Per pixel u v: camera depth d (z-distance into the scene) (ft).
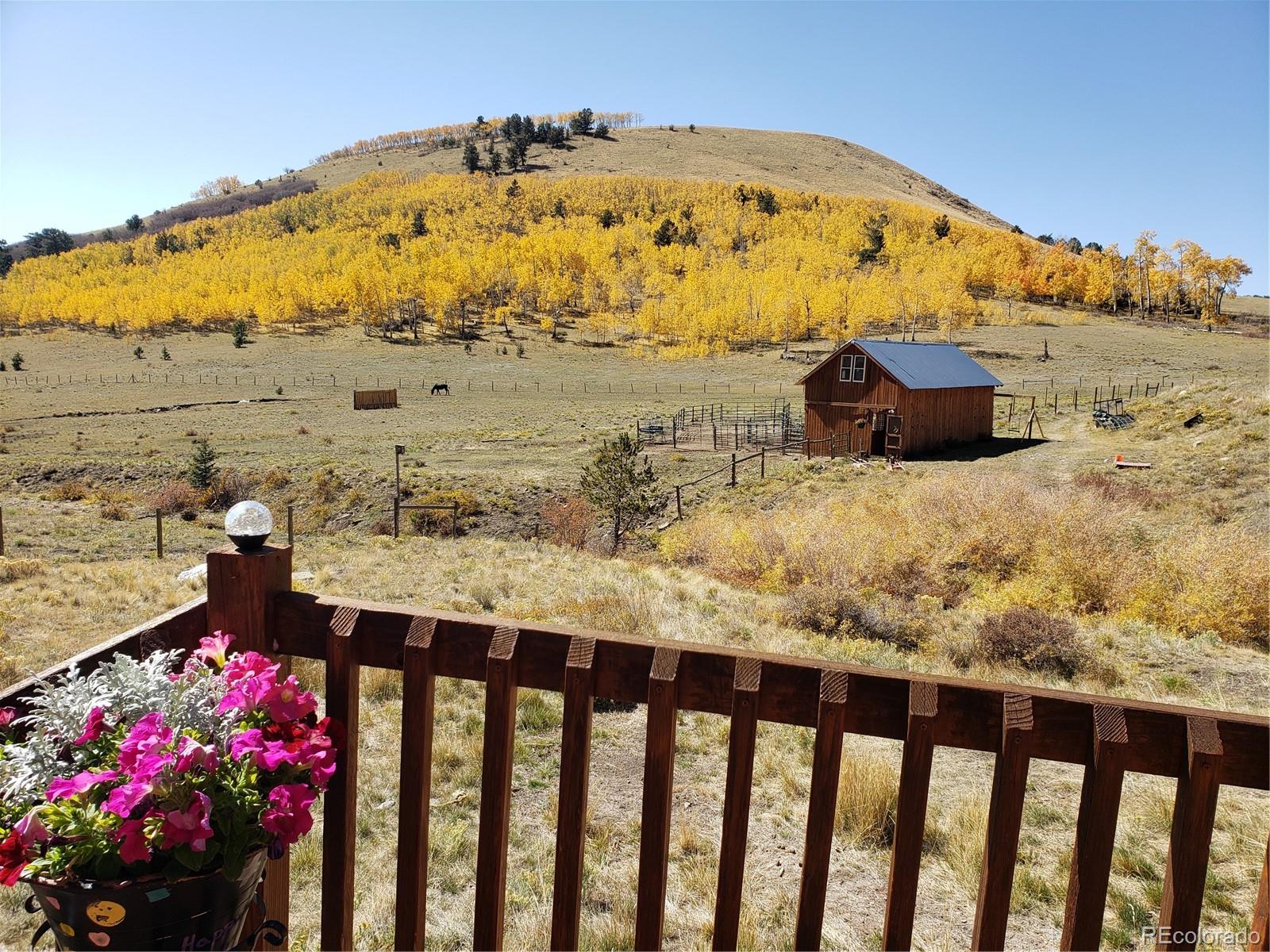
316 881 12.50
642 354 356.18
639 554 67.21
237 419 194.29
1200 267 430.61
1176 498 70.33
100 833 5.43
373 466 124.77
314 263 518.37
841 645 30.81
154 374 294.46
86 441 159.74
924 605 39.63
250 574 6.96
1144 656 31.78
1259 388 117.70
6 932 10.79
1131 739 5.56
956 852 13.66
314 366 316.60
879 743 18.97
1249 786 5.43
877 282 424.05
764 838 14.40
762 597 40.11
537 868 12.91
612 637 6.35
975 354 296.51
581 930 11.18
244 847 5.65
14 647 32.32
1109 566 43.70
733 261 534.78
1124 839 14.10
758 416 183.62
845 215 638.53
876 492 84.28
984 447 123.95
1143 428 113.39
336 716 6.90
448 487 108.06
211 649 6.54
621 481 81.56
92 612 39.45
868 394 121.70
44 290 531.91
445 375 295.89
